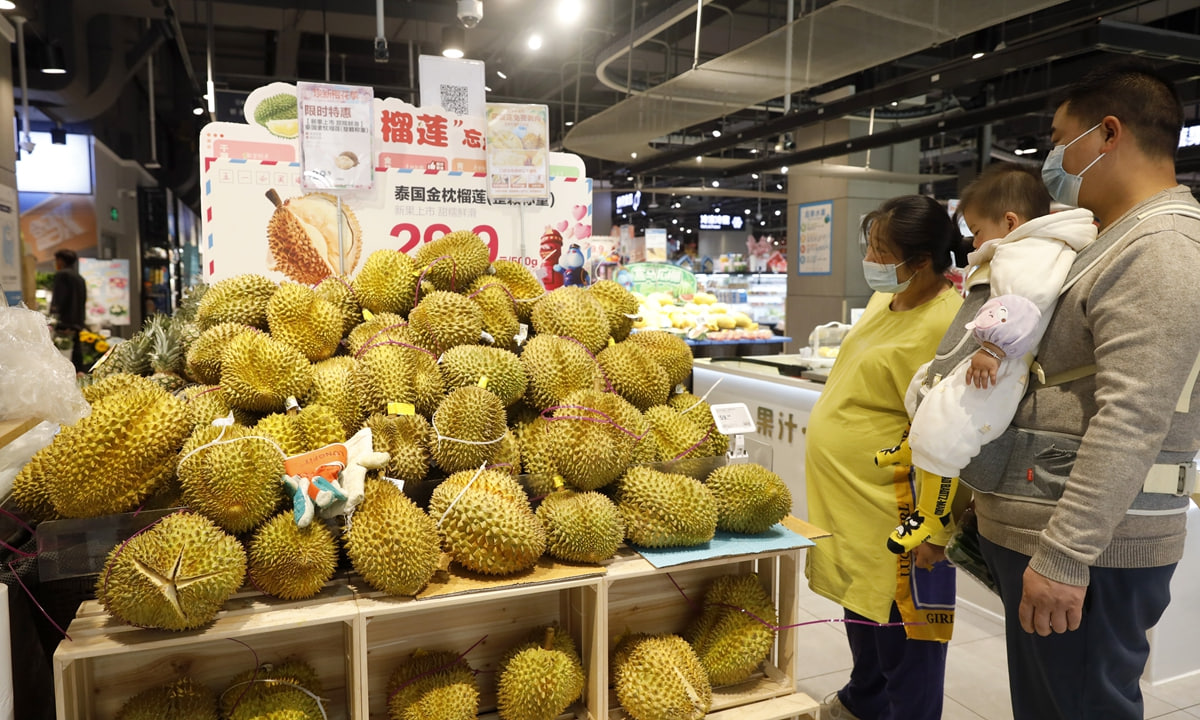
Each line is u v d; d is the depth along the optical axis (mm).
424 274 2070
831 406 2291
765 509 1812
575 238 2828
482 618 1822
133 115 11000
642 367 2031
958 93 8234
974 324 1470
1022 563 1500
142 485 1470
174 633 1368
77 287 7590
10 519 1489
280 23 8648
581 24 7309
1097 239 1448
